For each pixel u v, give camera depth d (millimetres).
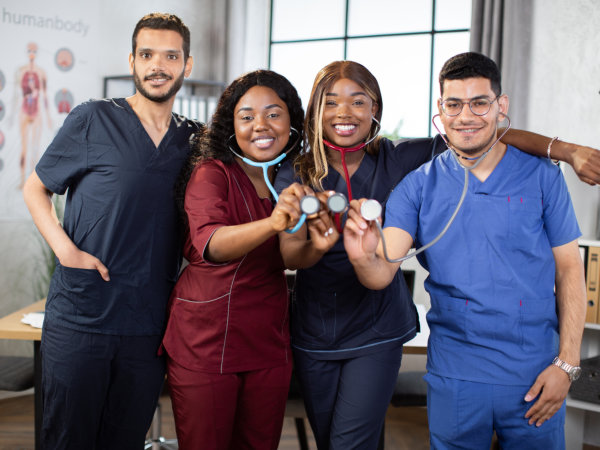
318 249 1346
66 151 1795
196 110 4008
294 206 1235
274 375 1729
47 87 3820
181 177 1802
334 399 1792
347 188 1729
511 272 1467
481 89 1411
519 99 3406
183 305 1715
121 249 1781
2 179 3719
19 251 3762
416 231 1601
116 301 1782
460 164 1441
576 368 1441
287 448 2990
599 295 2641
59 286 1813
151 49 1771
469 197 1496
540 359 1475
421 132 4020
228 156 1690
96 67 3969
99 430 1900
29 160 3791
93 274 1759
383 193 1756
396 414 3508
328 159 1750
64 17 3848
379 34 4086
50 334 1820
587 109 3238
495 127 1451
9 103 3717
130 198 1771
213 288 1668
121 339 1799
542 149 1488
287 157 1784
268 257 1690
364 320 1723
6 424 3191
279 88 1686
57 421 1834
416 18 3994
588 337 2826
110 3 3990
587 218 2787
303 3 4273
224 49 4238
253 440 1765
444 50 3936
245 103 1647
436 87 3971
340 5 4180
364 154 1778
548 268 1493
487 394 1478
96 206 1783
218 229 1465
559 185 1493
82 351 1781
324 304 1727
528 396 1450
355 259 1358
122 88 4055
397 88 4059
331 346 1733
